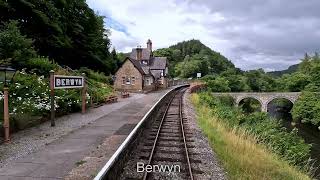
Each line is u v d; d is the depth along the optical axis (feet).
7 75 45.47
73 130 47.70
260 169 39.81
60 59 133.80
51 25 110.32
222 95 220.23
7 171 29.09
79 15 148.77
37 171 29.25
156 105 78.28
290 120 209.05
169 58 485.15
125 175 31.65
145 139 48.91
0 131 40.50
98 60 158.81
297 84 286.05
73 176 28.09
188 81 303.27
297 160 62.03
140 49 223.10
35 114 52.29
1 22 92.79
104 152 35.53
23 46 77.71
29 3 99.35
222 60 531.50
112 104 86.89
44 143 39.19
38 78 66.23
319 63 247.91
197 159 38.27
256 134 67.46
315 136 146.10
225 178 33.12
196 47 588.50
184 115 78.54
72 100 66.74
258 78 350.84
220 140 51.70
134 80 165.17
